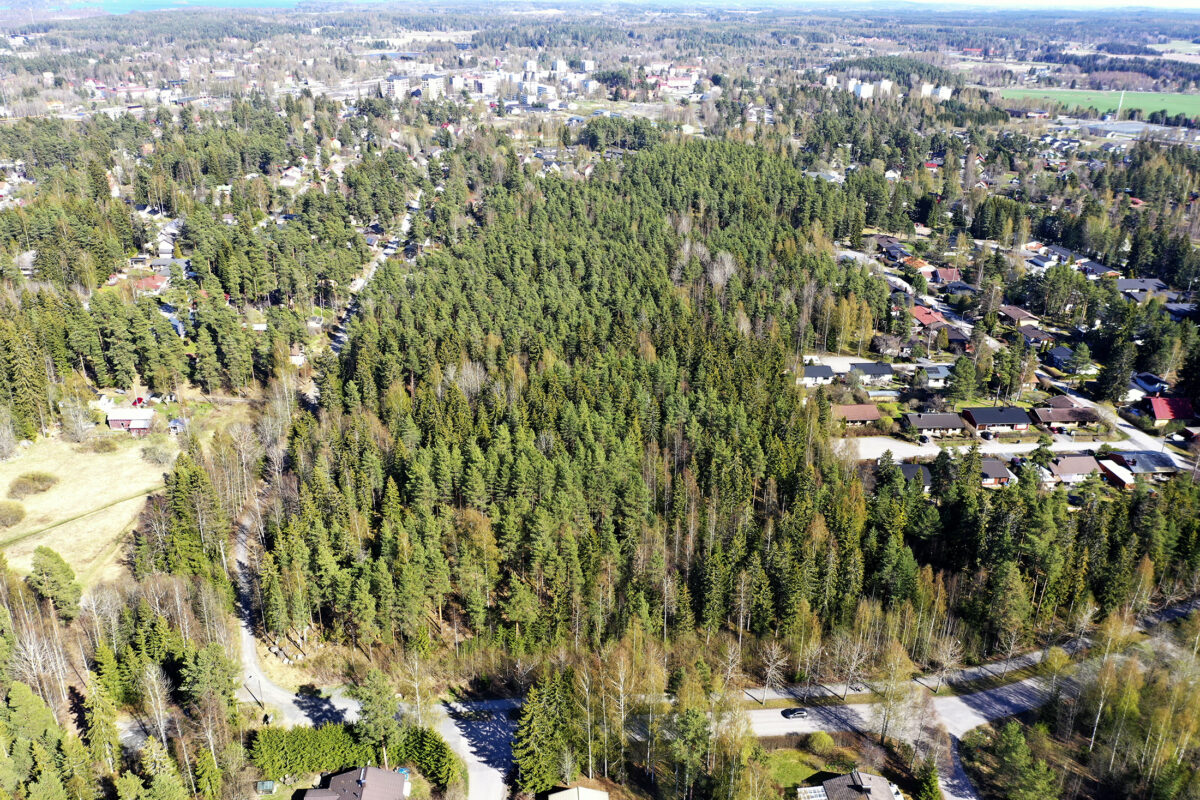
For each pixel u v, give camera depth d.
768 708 103.56
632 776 94.75
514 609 109.75
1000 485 145.12
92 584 122.62
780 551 113.56
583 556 114.94
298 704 104.12
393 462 136.38
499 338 177.75
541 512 116.44
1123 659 105.00
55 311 174.38
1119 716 93.31
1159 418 173.25
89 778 86.50
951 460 148.38
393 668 108.31
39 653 100.94
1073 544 119.88
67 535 135.00
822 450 144.75
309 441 144.12
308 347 191.75
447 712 103.44
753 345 178.88
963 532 122.81
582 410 145.12
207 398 176.50
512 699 105.50
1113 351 189.38
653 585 113.75
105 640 104.94
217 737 93.31
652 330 184.38
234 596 121.50
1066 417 173.00
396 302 197.25
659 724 94.50
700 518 126.25
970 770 94.19
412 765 95.50
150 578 117.81
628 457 135.00
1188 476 147.38
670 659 108.31
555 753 91.06
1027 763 89.06
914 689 101.12
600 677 97.81
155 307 185.00
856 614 110.00
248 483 145.62
